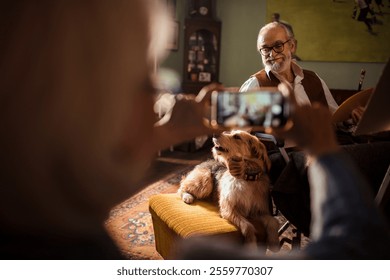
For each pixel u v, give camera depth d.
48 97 0.31
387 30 6.34
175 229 1.89
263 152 1.99
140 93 0.36
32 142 0.31
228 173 2.11
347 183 0.43
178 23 6.74
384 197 1.26
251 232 1.84
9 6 0.31
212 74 6.94
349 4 6.37
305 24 6.55
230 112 0.47
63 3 0.31
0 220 0.32
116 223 3.04
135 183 0.38
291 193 1.76
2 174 0.31
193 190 2.24
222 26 6.98
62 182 0.32
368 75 6.53
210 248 0.42
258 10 6.77
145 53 0.36
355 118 1.78
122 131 0.35
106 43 0.33
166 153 5.79
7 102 0.31
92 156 0.33
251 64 6.96
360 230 0.40
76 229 0.34
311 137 0.45
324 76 6.66
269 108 0.46
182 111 0.45
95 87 0.33
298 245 2.19
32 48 0.31
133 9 0.35
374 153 1.65
